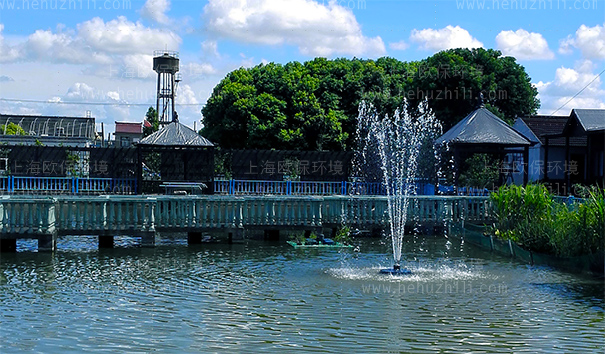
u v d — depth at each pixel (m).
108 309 12.43
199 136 31.89
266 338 10.65
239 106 40.62
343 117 41.78
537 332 11.05
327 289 14.28
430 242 22.06
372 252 19.80
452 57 41.53
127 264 17.38
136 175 32.00
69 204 19.83
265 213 21.81
